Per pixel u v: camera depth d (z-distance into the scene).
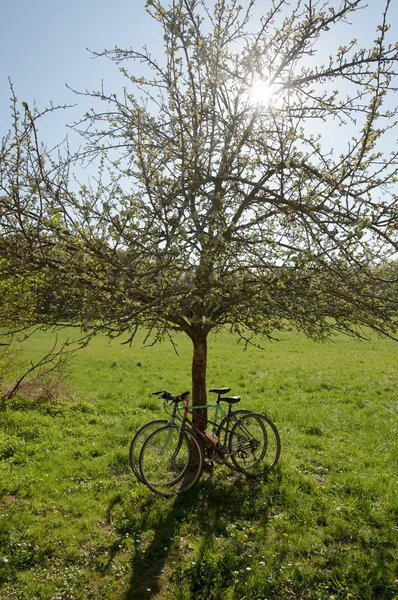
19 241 4.27
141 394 12.37
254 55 4.43
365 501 5.44
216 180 4.26
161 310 4.23
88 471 6.31
